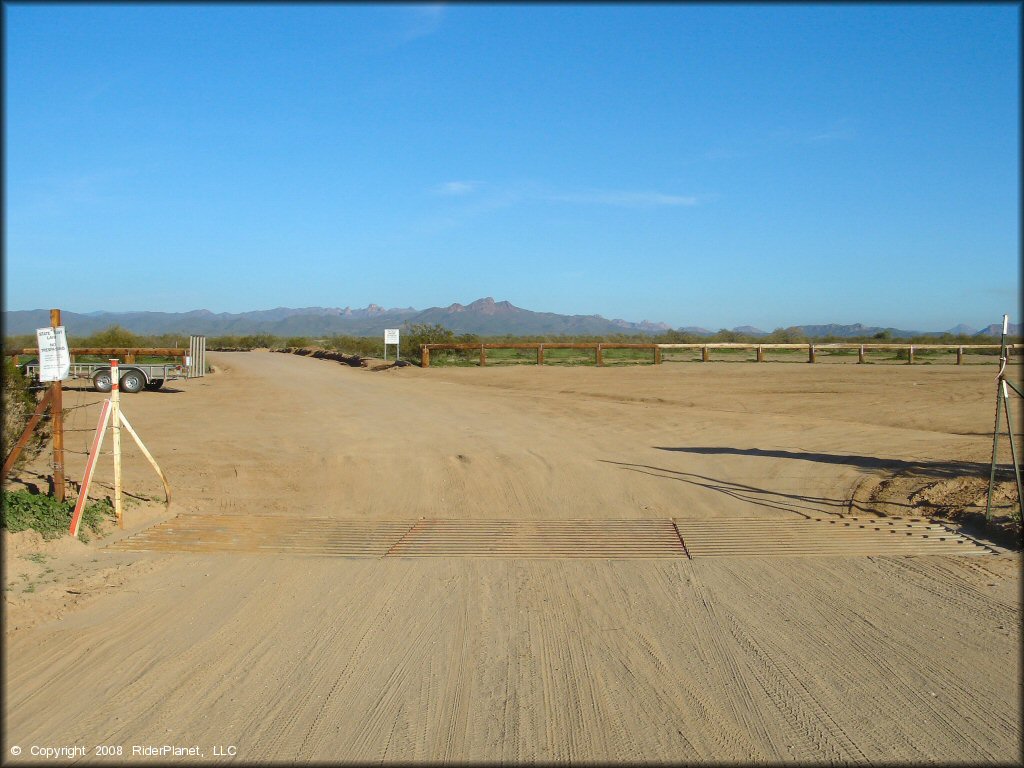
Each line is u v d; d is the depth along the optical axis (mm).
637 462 12586
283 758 4289
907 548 8234
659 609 6582
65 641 5957
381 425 16797
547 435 15305
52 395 9281
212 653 5734
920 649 5656
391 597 6949
